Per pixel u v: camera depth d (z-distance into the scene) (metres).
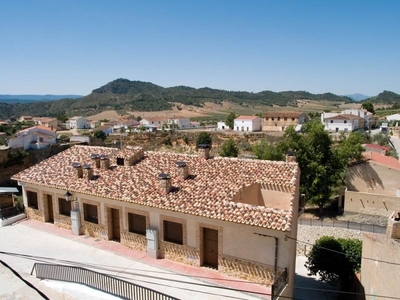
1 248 19.75
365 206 36.28
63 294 14.51
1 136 66.50
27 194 24.55
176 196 17.98
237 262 16.06
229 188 17.92
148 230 18.12
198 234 16.89
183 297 14.72
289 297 15.71
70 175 22.66
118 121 143.88
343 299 23.05
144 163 22.56
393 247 14.70
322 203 39.38
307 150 39.62
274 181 18.47
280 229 14.34
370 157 39.72
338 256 23.34
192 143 91.88
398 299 13.95
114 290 14.83
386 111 148.00
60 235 21.50
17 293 11.28
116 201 19.41
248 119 103.94
